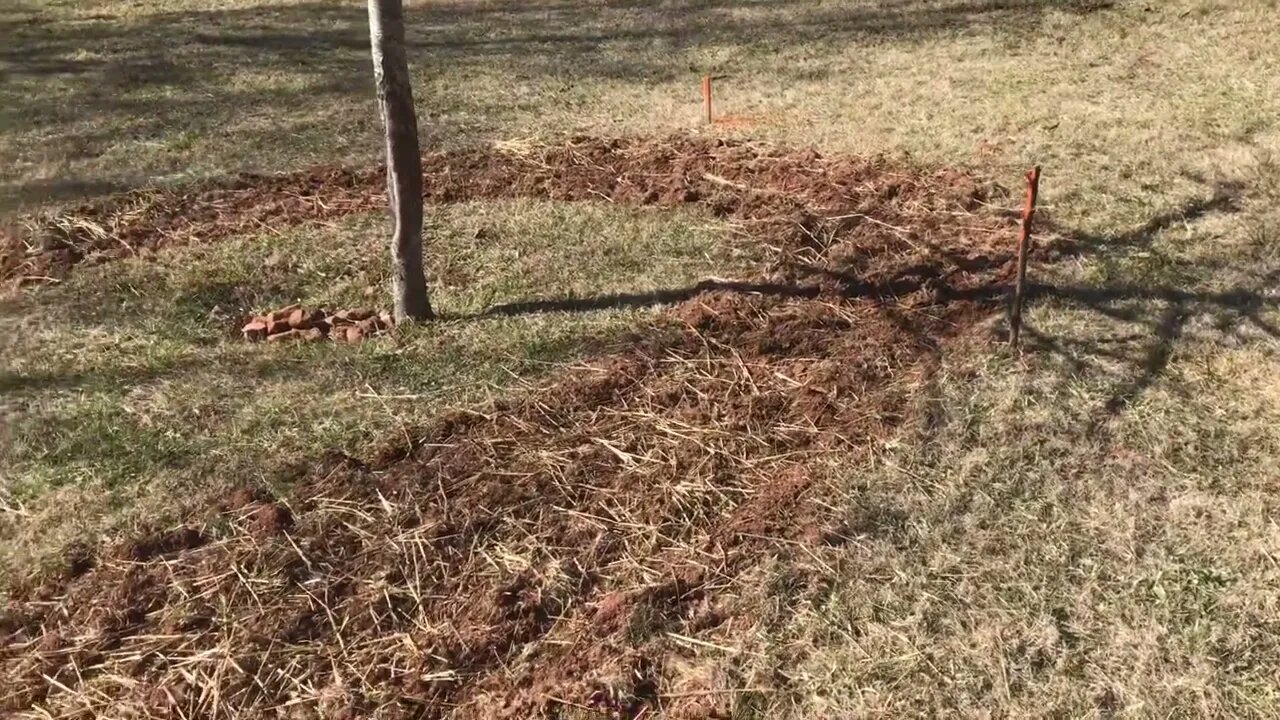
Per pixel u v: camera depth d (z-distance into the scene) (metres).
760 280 5.00
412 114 4.35
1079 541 3.31
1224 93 7.11
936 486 3.58
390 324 4.82
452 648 3.00
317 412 4.13
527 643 3.03
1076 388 4.06
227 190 6.54
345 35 10.95
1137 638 2.94
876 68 8.46
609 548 3.37
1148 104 7.02
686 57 9.28
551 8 11.71
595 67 9.12
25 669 2.98
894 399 4.06
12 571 3.34
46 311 5.12
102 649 3.04
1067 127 6.69
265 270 5.45
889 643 2.97
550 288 5.10
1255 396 3.94
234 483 3.71
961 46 8.91
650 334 4.60
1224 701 2.74
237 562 3.33
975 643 2.96
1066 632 2.98
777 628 3.05
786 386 4.19
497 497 3.58
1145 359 4.22
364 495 3.62
